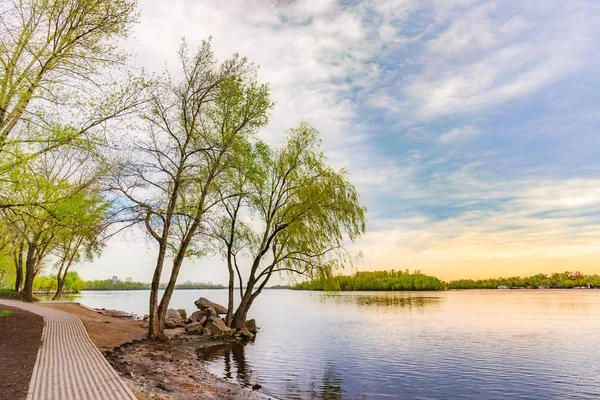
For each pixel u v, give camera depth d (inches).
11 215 684.1
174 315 1429.6
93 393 334.3
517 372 701.9
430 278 6924.2
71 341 621.0
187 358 749.9
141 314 1894.7
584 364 763.4
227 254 1160.8
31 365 439.8
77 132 572.7
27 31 515.2
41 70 538.0
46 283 3567.9
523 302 3125.0
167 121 815.1
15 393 330.3
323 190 1055.0
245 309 1143.0
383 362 781.3
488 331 1267.2
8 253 1531.7
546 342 1037.2
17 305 1210.0
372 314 1973.4
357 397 547.5
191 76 846.5
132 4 589.3
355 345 987.3
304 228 1059.3
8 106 515.5
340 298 4094.5
